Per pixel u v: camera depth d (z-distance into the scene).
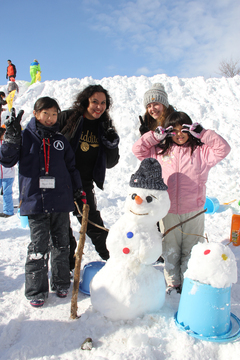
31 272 2.55
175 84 12.31
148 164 2.38
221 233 4.53
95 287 2.30
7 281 3.03
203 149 2.82
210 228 4.75
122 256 2.27
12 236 4.43
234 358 1.89
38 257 2.56
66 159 2.84
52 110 2.62
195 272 2.13
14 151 2.47
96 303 2.27
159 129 2.77
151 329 2.11
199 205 2.78
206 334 2.07
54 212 2.63
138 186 2.31
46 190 2.60
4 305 2.54
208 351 1.94
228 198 6.54
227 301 2.09
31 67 15.59
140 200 2.23
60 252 2.73
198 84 12.41
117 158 3.39
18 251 3.84
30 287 2.53
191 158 2.79
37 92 13.10
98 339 2.06
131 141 9.79
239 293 2.71
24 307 2.48
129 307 2.17
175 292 2.75
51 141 2.69
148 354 1.85
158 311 2.34
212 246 2.16
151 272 2.32
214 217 5.23
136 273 2.24
